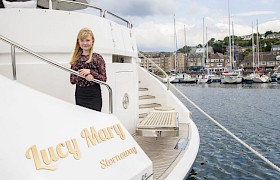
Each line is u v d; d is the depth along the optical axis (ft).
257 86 197.88
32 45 18.15
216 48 486.79
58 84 18.71
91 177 10.95
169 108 28.19
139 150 14.78
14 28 18.01
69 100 18.98
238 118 65.67
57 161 10.31
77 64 14.58
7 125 9.82
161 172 16.98
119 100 22.71
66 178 10.14
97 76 14.34
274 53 372.38
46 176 9.64
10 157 9.23
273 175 26.61
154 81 34.06
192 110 81.66
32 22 18.28
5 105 10.27
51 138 10.70
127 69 24.35
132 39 26.76
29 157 9.60
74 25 19.38
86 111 13.51
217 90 171.01
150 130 20.51
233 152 34.65
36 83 18.30
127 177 12.40
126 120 24.13
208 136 44.52
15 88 11.05
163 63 428.97
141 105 31.99
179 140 24.72
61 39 18.81
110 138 13.41
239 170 27.91
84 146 11.73
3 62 18.08
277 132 48.98
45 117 11.16
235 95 134.62
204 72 268.41
